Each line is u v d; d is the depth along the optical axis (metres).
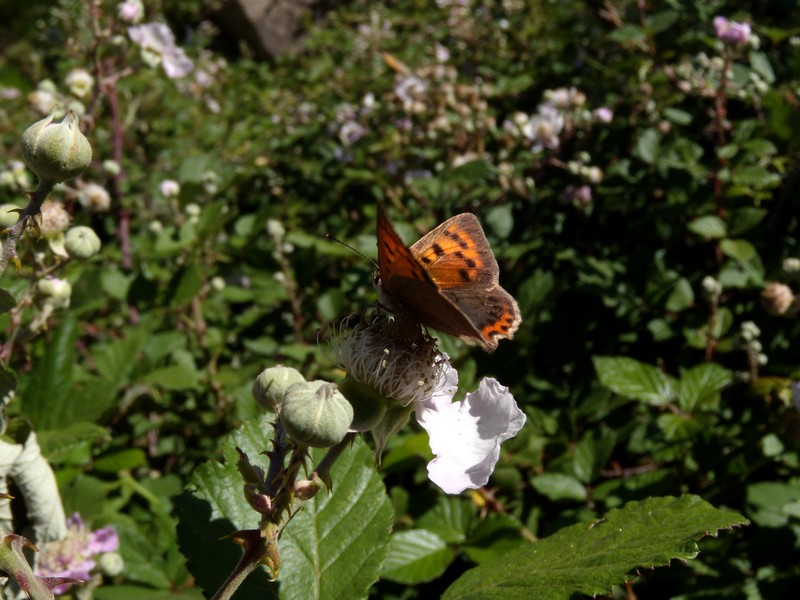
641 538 0.09
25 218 0.09
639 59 0.29
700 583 0.18
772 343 0.22
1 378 0.12
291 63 0.61
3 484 0.13
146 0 0.24
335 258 0.27
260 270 0.25
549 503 0.20
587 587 0.09
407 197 0.30
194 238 0.25
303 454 0.08
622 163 0.26
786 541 0.18
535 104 0.35
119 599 0.16
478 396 0.11
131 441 0.25
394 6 0.67
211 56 0.72
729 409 0.21
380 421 0.10
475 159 0.27
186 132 0.45
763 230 0.22
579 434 0.21
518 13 0.48
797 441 0.19
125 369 0.22
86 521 0.17
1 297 0.11
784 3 0.31
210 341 0.25
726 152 0.23
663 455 0.19
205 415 0.24
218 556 0.10
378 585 0.18
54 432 0.17
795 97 0.25
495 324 0.12
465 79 0.38
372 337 0.10
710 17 0.28
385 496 0.11
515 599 0.09
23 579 0.08
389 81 0.42
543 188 0.27
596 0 0.36
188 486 0.11
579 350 0.22
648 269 0.23
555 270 0.25
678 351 0.23
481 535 0.17
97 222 0.32
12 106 0.43
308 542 0.11
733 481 0.19
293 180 0.34
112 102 0.28
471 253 0.12
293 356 0.22
